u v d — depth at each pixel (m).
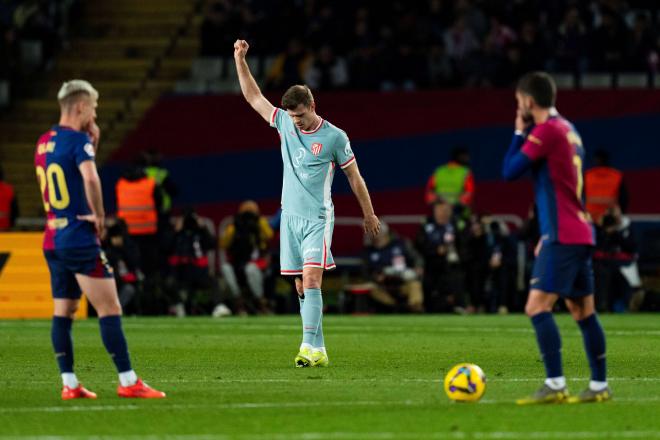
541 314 28.91
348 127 84.88
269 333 55.53
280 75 91.44
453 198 78.25
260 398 30.50
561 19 95.00
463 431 25.25
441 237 75.94
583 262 28.86
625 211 77.06
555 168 28.75
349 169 38.72
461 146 82.94
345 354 43.78
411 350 45.53
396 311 76.19
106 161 85.62
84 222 29.42
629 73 91.62
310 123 38.34
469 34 95.19
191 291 75.81
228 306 77.50
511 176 29.25
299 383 34.12
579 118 83.31
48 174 29.44
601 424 26.08
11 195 75.69
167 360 41.53
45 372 37.44
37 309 70.81
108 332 29.91
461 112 84.38
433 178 78.94
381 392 31.81
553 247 28.66
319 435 24.81
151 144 85.81
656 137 82.69
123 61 101.81
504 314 73.94
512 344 48.41
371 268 76.50
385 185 84.31
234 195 85.31
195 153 85.50
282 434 24.94
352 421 26.55
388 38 92.50
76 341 50.03
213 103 86.00
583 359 41.12
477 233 75.75
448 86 91.06
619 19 92.31
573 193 28.80
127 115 97.19
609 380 34.75
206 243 74.69
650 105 82.94
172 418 27.02
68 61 102.44
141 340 50.84
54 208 29.47
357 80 90.25
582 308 29.27
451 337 52.59
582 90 83.50
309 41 94.38
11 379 35.38
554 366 28.92
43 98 99.31
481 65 91.06
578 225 28.70
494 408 28.38
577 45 91.88
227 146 85.50
